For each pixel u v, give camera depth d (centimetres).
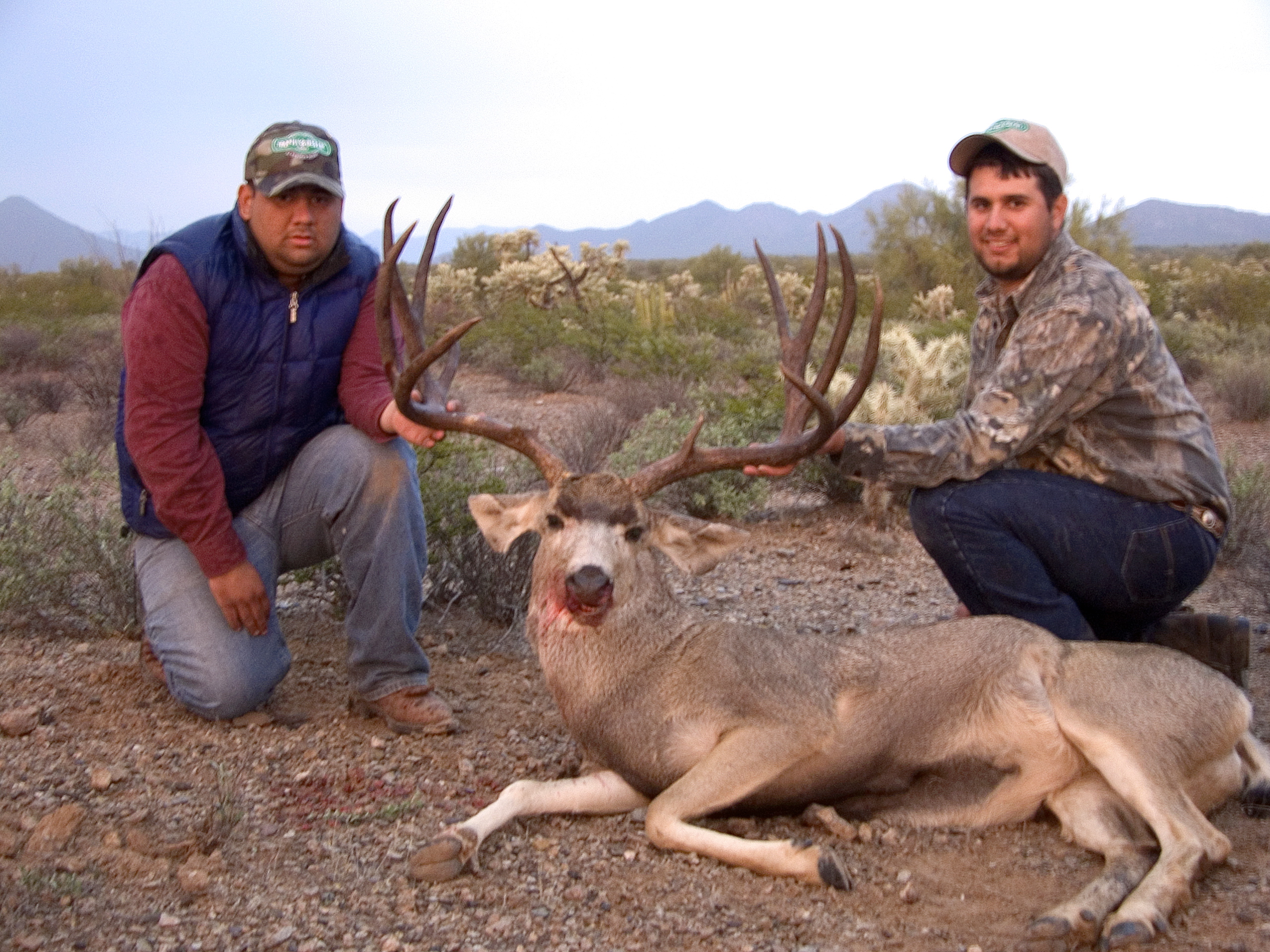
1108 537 504
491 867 399
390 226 470
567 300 3003
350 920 360
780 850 403
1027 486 507
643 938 361
